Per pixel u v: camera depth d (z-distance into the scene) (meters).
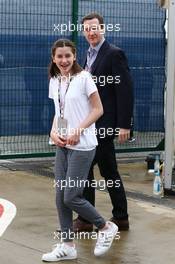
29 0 10.70
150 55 11.72
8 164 10.59
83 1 10.98
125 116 6.66
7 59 10.67
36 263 5.96
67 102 5.88
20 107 10.89
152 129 11.78
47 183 9.35
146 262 6.05
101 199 8.42
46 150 11.11
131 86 6.70
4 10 10.51
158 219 7.55
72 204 5.98
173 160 9.34
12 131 10.88
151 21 11.66
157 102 11.83
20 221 7.36
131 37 11.50
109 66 6.68
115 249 6.42
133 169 10.62
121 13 11.35
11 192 8.73
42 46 10.91
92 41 6.71
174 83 8.70
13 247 6.43
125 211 7.02
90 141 5.93
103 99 6.70
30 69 10.87
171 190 8.73
